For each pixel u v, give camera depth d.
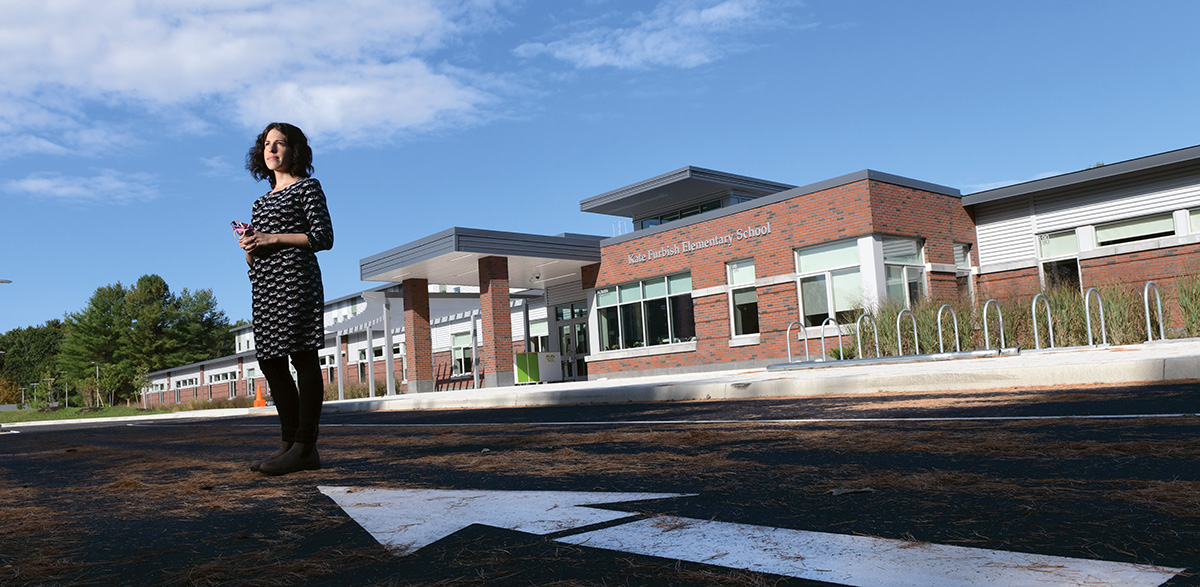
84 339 70.31
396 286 25.66
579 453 3.77
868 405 6.22
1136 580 1.27
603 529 1.89
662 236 21.00
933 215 18.06
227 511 2.47
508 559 1.65
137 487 3.19
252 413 23.33
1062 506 1.89
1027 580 1.29
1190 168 16.16
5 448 7.18
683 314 20.72
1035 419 4.16
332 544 1.89
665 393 10.27
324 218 3.65
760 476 2.68
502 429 6.14
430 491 2.69
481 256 20.66
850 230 16.92
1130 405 4.73
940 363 10.14
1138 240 16.89
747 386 9.47
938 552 1.51
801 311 17.83
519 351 29.03
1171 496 1.92
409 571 1.58
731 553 1.59
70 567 1.74
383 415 12.38
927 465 2.72
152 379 60.94
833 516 1.92
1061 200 17.92
